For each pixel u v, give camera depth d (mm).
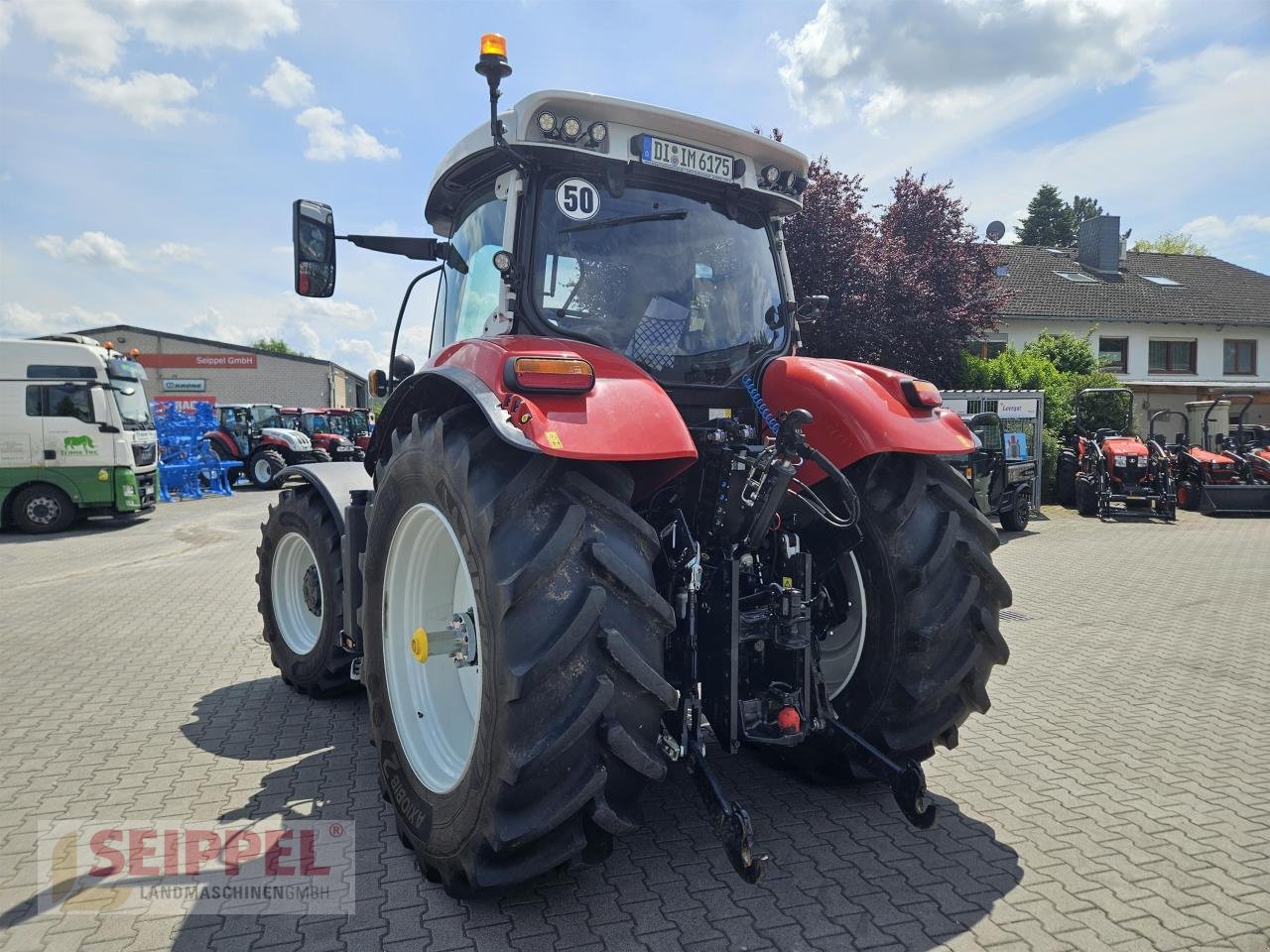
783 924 2369
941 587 2863
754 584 2822
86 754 3752
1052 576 8492
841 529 2943
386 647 2857
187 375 44938
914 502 2881
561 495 2240
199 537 11617
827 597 3076
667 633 2301
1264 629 6145
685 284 3158
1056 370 18281
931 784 3367
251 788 3373
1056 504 15617
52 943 2340
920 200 15984
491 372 2371
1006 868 2684
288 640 4648
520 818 2133
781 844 2846
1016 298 24797
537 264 2881
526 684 2047
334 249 3477
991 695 4574
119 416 12797
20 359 12250
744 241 3381
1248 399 14969
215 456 18516
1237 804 3172
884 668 2883
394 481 2744
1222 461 14227
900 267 14633
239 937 2350
